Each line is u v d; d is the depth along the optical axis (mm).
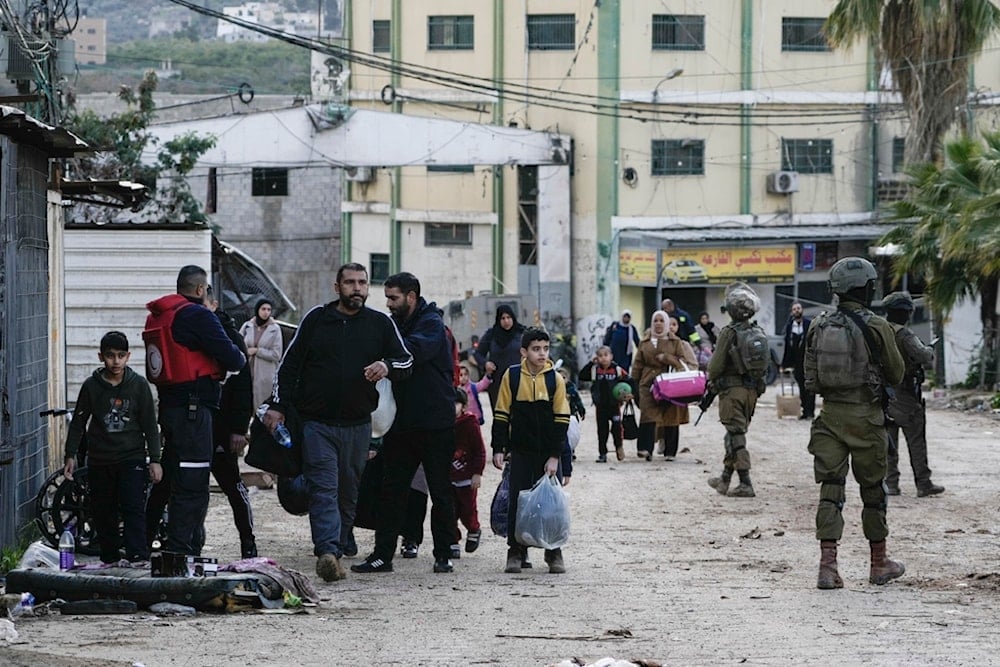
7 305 14797
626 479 23281
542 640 10945
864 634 11227
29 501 15750
